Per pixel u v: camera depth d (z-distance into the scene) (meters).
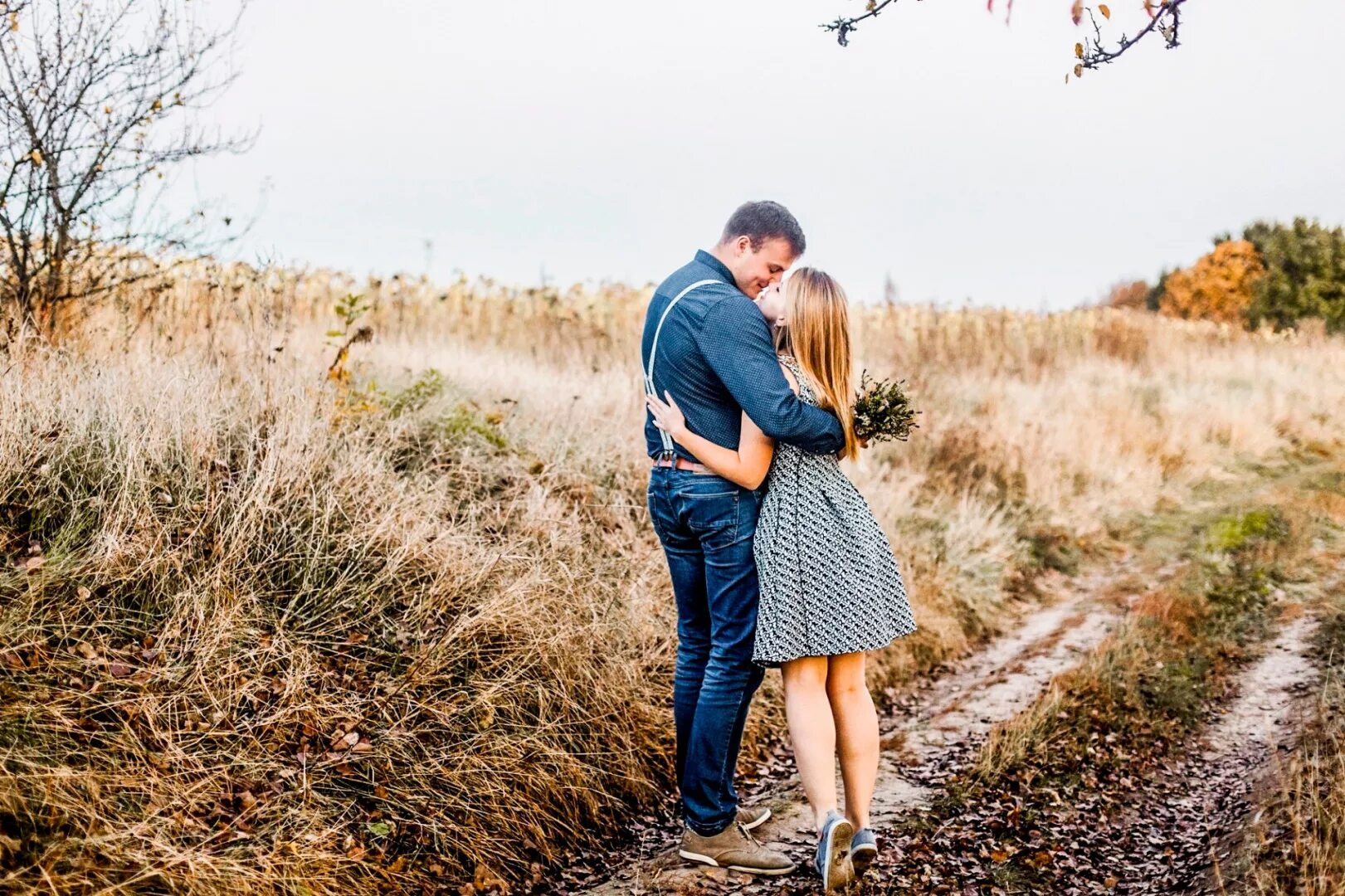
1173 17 2.60
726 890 2.98
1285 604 6.43
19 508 3.42
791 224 3.12
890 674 5.22
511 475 5.02
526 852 3.08
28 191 4.46
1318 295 26.38
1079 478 9.21
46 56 4.40
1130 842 3.46
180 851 2.40
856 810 2.93
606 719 3.67
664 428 2.98
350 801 2.88
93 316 4.74
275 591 3.53
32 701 2.66
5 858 2.19
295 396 4.36
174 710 2.90
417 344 7.04
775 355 2.89
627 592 4.44
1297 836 2.87
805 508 2.92
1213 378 14.62
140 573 3.26
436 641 3.56
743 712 3.16
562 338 9.09
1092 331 15.62
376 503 4.04
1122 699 4.68
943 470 8.30
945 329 13.18
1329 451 11.88
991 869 3.18
